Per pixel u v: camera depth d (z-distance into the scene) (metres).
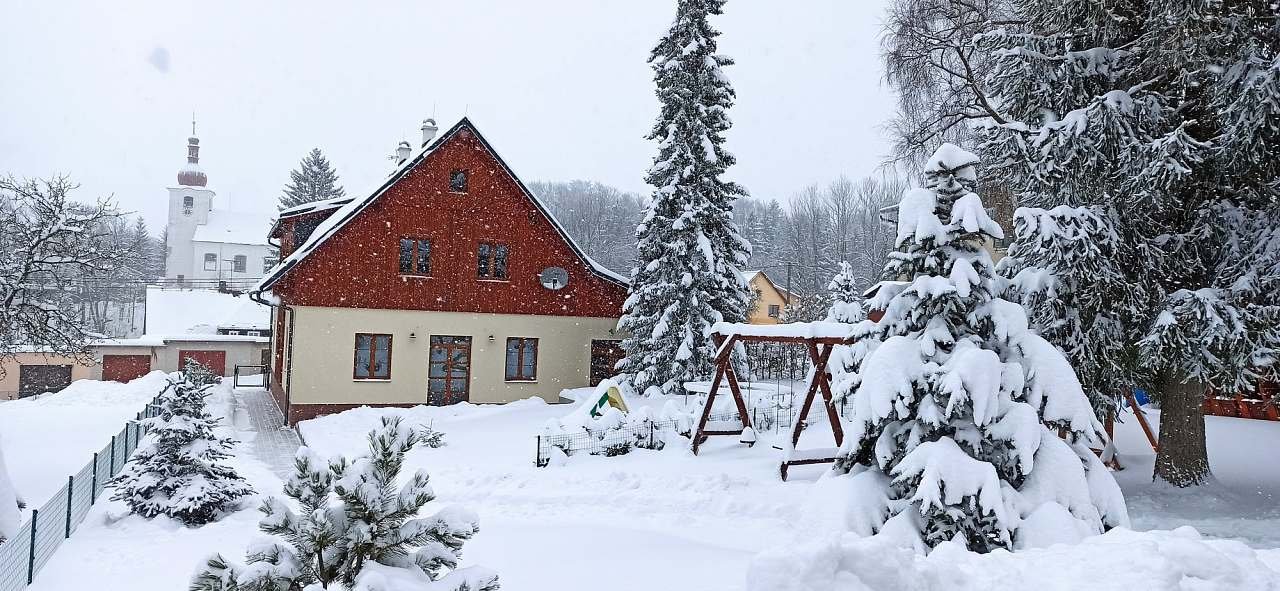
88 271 20.72
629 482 13.76
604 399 19.77
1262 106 10.59
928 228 9.31
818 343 14.77
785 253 86.75
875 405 8.90
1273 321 11.32
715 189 24.84
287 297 24.27
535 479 14.48
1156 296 12.70
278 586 4.24
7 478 9.60
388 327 24.66
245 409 26.80
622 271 85.19
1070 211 12.15
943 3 21.86
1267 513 11.99
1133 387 14.07
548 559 8.67
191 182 80.06
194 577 4.12
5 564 8.87
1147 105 12.38
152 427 12.87
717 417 19.59
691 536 10.37
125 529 11.82
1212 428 19.72
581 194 97.69
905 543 8.30
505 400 26.16
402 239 25.03
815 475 14.29
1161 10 11.38
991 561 6.37
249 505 13.34
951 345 9.18
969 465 8.34
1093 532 8.18
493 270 26.30
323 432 21.16
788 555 5.14
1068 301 12.57
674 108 25.20
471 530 4.75
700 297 24.09
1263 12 11.38
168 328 48.56
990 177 16.12
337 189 74.56
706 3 25.03
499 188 26.22
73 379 37.03
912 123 23.14
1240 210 12.27
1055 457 8.57
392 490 4.69
